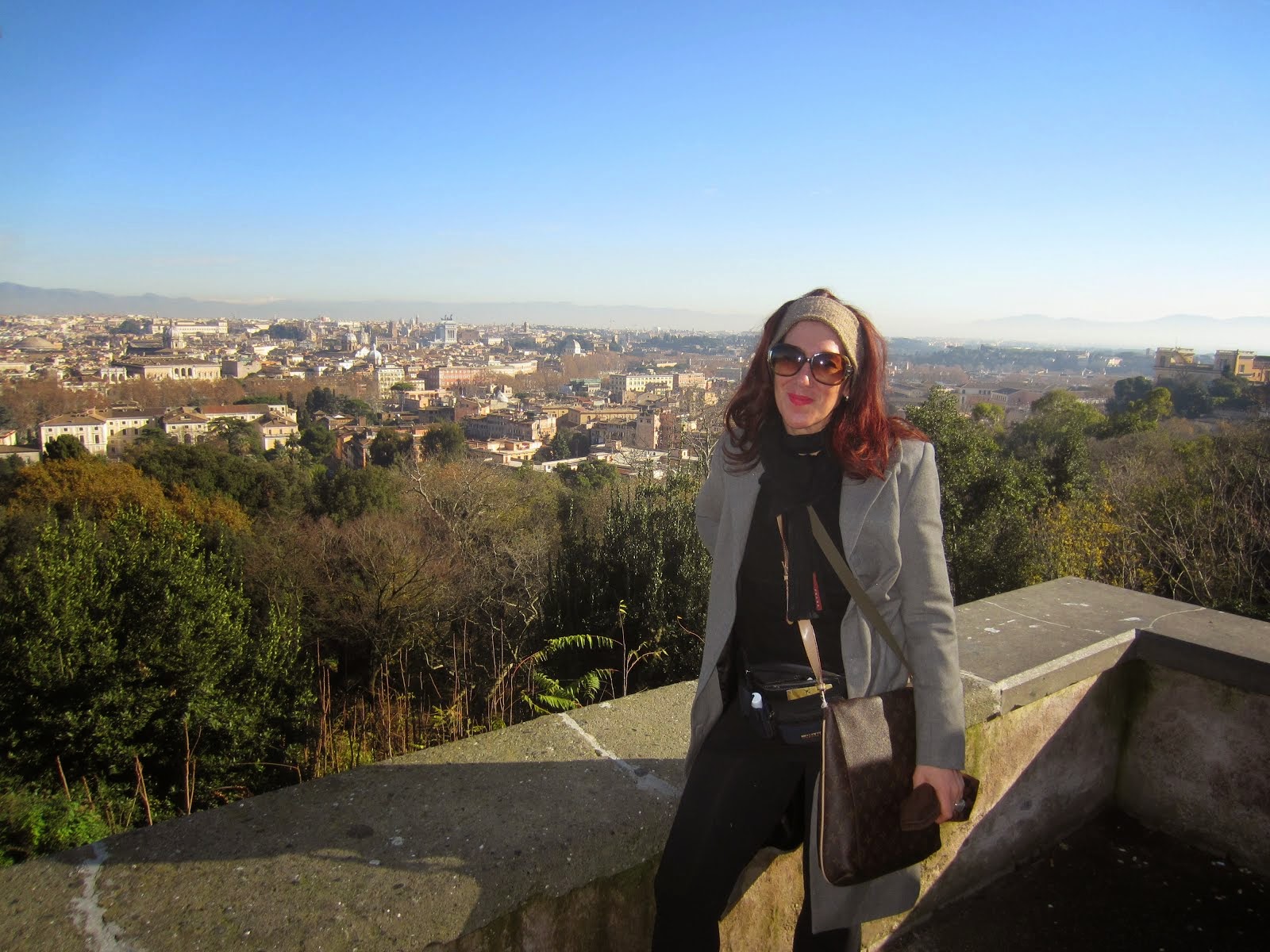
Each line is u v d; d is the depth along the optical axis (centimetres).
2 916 105
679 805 123
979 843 183
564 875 121
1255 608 789
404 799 136
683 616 921
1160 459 1836
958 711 116
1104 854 199
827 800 112
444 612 1535
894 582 119
